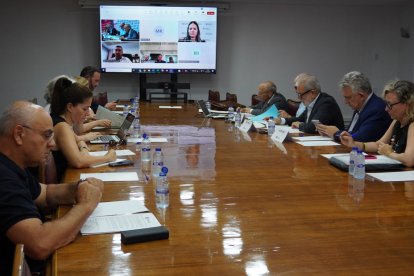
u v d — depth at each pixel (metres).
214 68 8.15
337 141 3.32
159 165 2.33
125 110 5.24
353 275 1.16
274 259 1.26
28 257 1.33
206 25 8.00
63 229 1.35
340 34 8.77
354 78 3.37
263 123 4.32
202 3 8.11
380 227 1.51
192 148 3.01
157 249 1.33
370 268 1.20
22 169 1.50
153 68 7.98
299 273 1.17
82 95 2.47
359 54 8.88
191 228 1.50
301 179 2.18
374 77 8.98
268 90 5.50
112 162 2.46
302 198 1.86
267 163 2.54
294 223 1.55
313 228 1.50
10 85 8.01
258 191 1.96
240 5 8.39
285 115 4.78
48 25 7.95
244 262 1.24
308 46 8.71
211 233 1.46
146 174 2.24
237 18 8.43
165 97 8.33
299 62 8.73
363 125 3.33
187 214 1.65
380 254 1.29
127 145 3.08
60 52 8.04
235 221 1.57
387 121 3.29
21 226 1.29
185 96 7.80
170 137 3.48
